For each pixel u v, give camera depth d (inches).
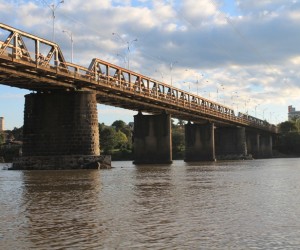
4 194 1061.8
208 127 4862.2
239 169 2518.5
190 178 1660.9
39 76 2220.7
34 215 715.4
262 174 1914.4
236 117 5625.0
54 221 657.0
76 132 2472.9
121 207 799.1
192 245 502.0
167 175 1894.7
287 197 941.2
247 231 572.4
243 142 5812.0
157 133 3838.6
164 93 3732.8
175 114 4293.8
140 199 923.4
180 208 780.6
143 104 3457.2
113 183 1401.3
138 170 2436.0
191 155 4906.5
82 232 574.9
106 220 661.3
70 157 2453.2
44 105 2518.5
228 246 495.5
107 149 7332.7
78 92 2492.6
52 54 2219.5
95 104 2536.9
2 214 730.2
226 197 948.0
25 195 1031.0
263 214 705.6
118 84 2856.8
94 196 993.5
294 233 558.9
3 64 1959.9
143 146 3863.2
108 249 487.8
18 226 620.7
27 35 2037.4
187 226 609.9
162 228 597.6
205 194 1020.5
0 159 6574.8
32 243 516.7
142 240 528.1
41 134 2506.2
